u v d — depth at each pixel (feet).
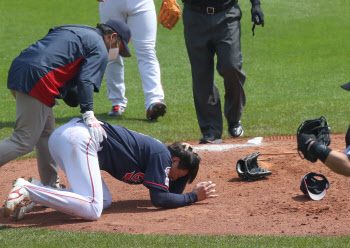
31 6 301.02
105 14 129.70
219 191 72.59
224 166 85.05
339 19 279.28
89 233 53.11
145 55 130.52
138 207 66.69
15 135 61.82
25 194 55.42
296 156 86.63
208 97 100.17
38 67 59.88
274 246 47.39
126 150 61.11
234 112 102.63
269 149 93.40
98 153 60.90
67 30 62.18
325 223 55.47
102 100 163.12
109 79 139.13
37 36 247.70
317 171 78.23
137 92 173.68
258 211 61.77
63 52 60.80
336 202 64.18
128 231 54.49
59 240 50.93
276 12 289.33
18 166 91.66
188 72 201.87
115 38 64.80
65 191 58.18
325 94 164.35
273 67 209.87
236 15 93.76
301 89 173.88
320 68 207.51
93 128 59.31
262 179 76.79
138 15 127.95
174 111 144.66
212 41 94.63
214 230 54.03
